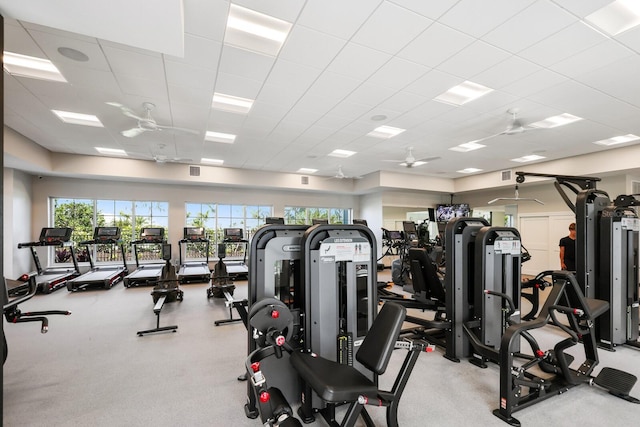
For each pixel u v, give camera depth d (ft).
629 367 10.41
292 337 7.98
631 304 12.34
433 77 12.28
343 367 6.69
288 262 8.86
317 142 21.77
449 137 20.31
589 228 12.51
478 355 10.73
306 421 7.51
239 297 21.03
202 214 33.14
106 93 13.76
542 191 30.50
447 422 7.55
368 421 7.20
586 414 7.86
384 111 15.96
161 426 7.40
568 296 9.73
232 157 26.50
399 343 6.79
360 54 10.69
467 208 35.45
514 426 7.36
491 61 11.02
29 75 12.14
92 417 7.73
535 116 16.28
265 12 8.68
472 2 8.14
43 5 6.32
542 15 8.58
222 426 7.40
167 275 19.81
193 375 9.89
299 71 11.86
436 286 13.12
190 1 8.14
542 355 8.53
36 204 26.50
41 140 21.45
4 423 7.47
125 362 10.81
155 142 21.88
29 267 25.88
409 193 37.70
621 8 8.43
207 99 14.46
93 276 24.13
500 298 11.13
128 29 7.32
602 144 21.42
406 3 8.23
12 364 10.63
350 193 38.47
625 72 11.57
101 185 28.89
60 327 14.56
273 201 35.86
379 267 33.78
